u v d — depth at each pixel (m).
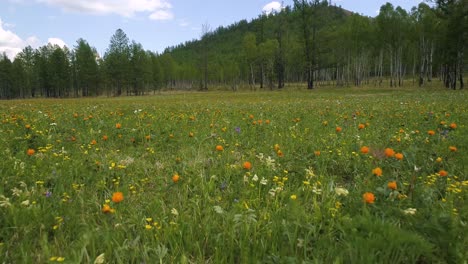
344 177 4.30
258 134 6.96
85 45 81.06
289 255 2.35
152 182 3.98
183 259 2.21
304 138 6.26
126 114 11.16
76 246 2.38
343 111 11.73
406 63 68.31
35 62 87.81
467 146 5.03
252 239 2.49
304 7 52.78
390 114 10.00
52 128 6.98
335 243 2.33
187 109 13.77
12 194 3.33
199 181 3.82
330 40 53.12
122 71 74.81
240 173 4.01
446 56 41.28
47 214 2.84
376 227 2.31
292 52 65.31
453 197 3.14
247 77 92.69
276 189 3.25
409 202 2.95
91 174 3.99
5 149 4.97
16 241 2.58
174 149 5.75
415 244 2.13
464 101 15.39
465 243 2.26
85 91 88.25
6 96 95.81
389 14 52.53
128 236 2.52
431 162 4.34
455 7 37.97
